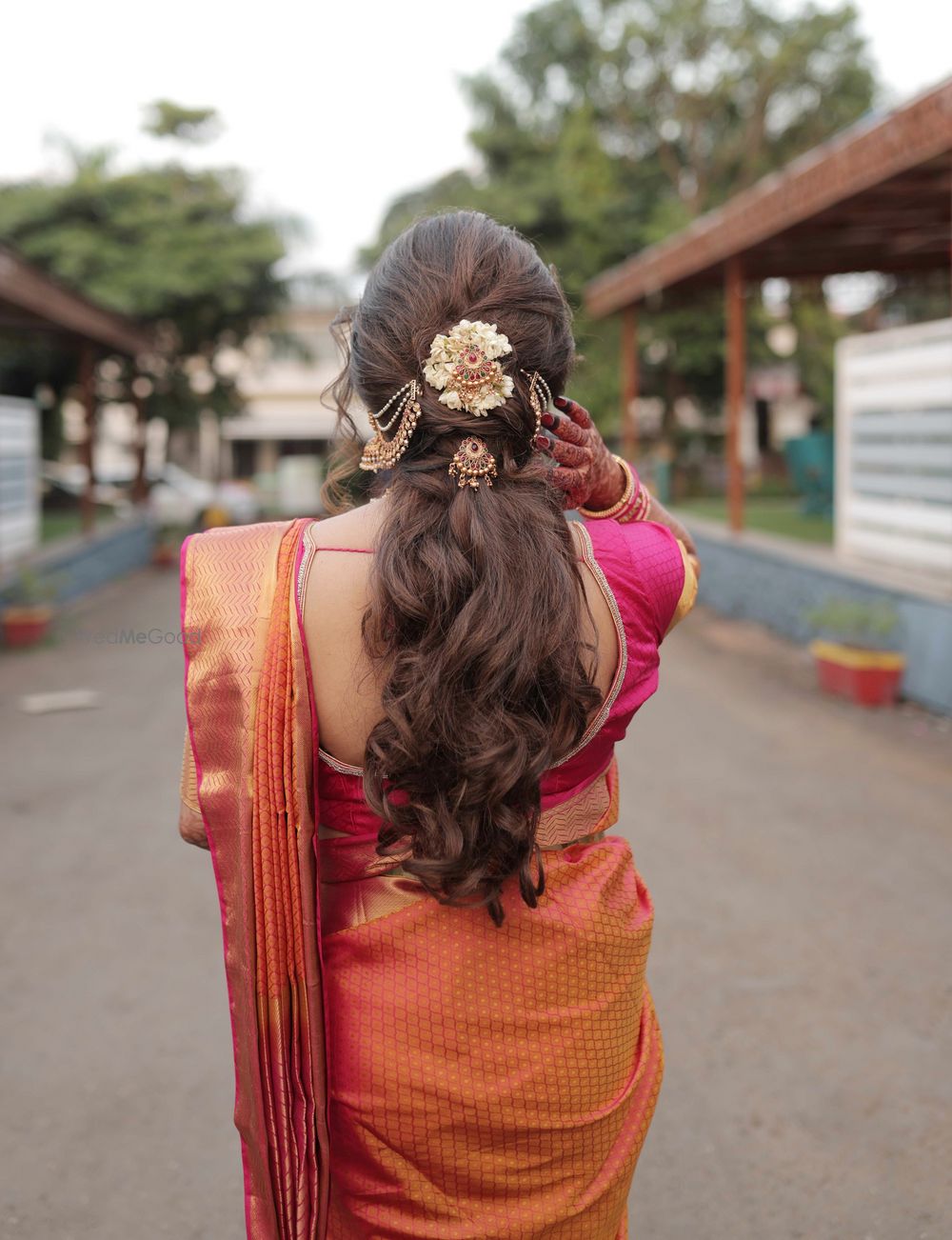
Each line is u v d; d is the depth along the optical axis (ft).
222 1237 6.82
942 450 21.88
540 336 3.58
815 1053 8.64
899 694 20.89
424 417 3.48
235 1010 3.64
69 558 38.01
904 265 37.17
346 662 3.47
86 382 45.42
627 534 3.74
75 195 57.31
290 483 72.13
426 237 3.65
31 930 11.11
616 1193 3.80
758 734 18.69
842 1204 6.98
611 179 65.26
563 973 3.61
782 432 97.14
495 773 3.21
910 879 12.12
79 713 21.13
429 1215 3.61
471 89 68.08
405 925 3.55
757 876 12.25
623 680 3.63
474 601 3.24
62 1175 7.39
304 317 97.04
